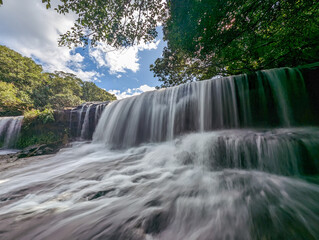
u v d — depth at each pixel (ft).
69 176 13.04
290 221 5.29
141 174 12.37
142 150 21.89
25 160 22.13
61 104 92.99
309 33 14.73
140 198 8.17
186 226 5.58
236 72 26.81
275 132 13.26
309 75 14.21
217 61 25.55
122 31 17.71
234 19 15.78
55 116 43.60
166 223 5.85
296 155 9.80
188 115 22.16
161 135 24.75
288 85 15.23
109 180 11.44
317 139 9.80
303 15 13.78
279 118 15.60
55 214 7.06
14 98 71.51
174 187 9.30
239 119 18.04
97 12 15.07
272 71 16.21
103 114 36.78
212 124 19.94
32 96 92.12
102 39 17.66
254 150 11.22
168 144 21.84
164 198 7.91
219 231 5.15
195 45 19.76
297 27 14.97
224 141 12.76
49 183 11.54
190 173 11.72
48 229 5.95
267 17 14.66
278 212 5.84
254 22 15.48
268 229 4.98
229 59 21.66
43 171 15.78
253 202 6.73
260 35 17.01
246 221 5.50
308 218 5.40
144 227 5.69
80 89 144.46
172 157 15.46
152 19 18.66
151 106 26.76
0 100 64.69
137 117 28.19
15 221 6.57
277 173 10.18
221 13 14.58
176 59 30.73
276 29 16.78
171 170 12.85
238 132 15.75
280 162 10.19
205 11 15.01
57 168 16.70
